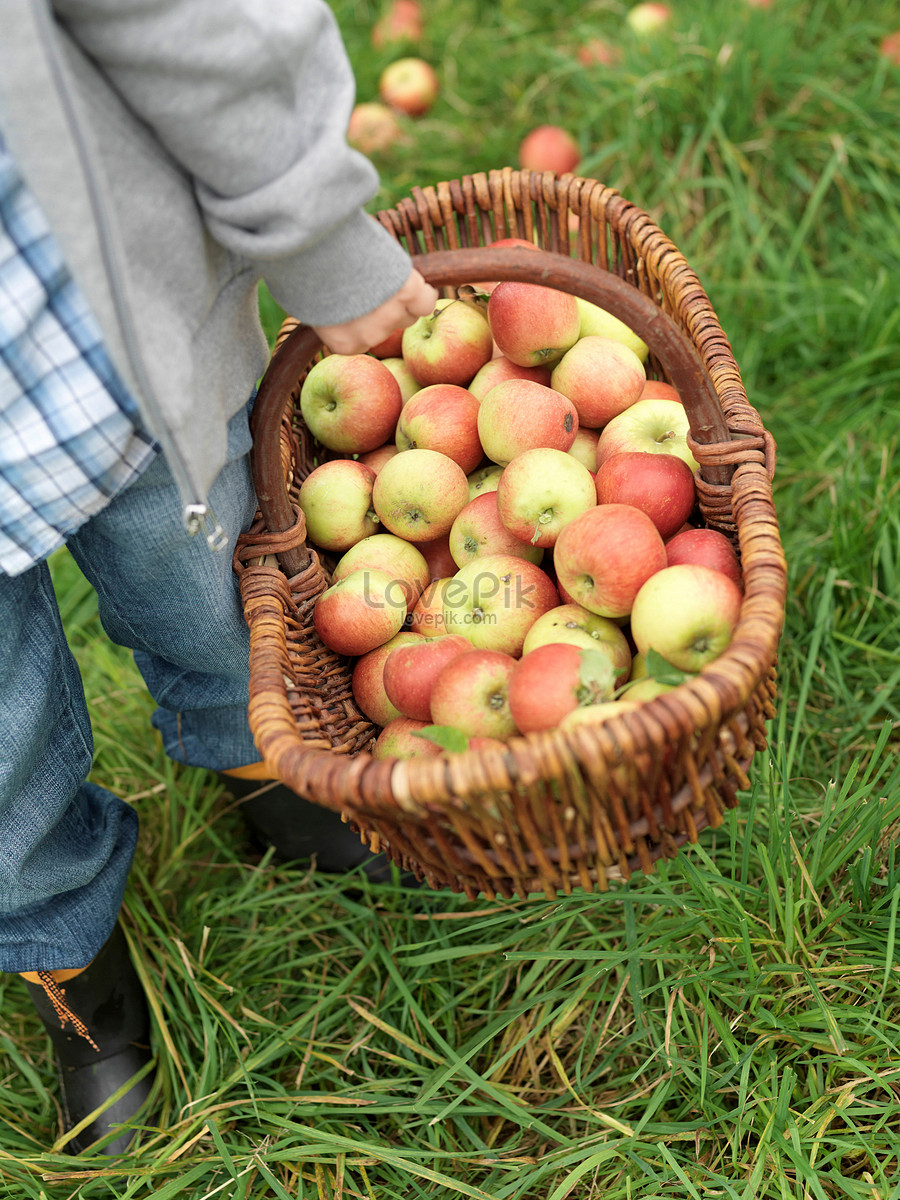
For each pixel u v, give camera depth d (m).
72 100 0.78
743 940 1.29
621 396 1.54
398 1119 1.37
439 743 1.08
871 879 1.36
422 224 1.61
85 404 0.93
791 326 2.34
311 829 1.62
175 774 1.83
